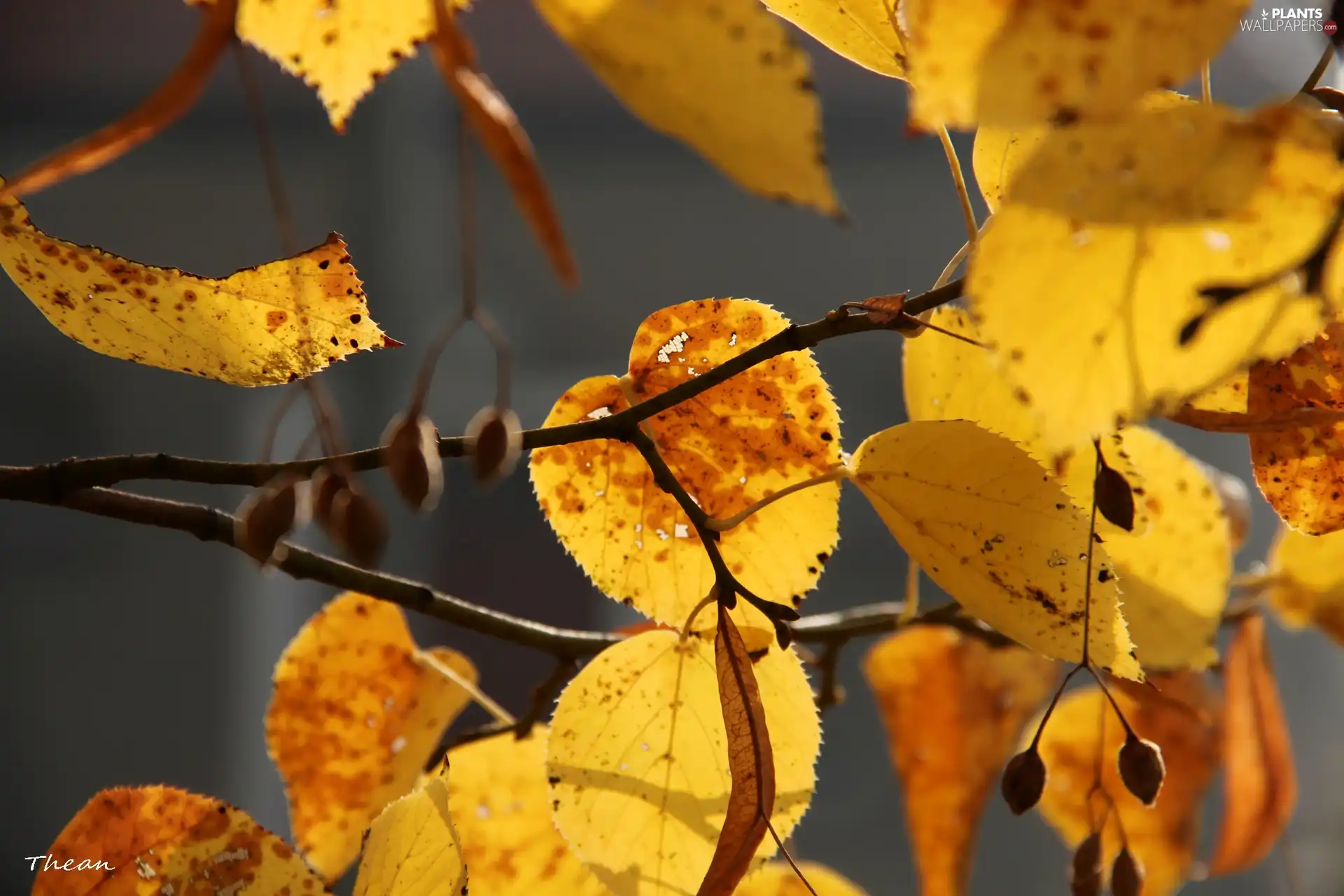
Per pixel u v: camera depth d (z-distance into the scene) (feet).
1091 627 1.87
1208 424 1.80
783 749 1.94
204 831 1.92
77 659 5.40
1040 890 4.92
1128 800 2.14
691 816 1.93
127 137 1.69
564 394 1.95
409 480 1.78
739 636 1.86
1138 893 1.97
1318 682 4.48
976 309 1.72
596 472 1.95
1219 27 1.71
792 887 2.00
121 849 1.92
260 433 5.43
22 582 5.41
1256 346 1.72
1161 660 2.01
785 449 1.94
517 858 2.02
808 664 2.14
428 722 2.06
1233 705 2.09
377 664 2.07
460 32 1.68
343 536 1.78
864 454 1.89
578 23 1.71
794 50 1.70
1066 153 1.72
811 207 1.70
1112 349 1.72
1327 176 1.71
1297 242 1.72
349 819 2.05
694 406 1.95
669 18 1.70
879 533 5.12
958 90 1.71
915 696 2.16
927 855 2.14
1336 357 1.86
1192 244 1.72
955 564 1.88
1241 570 3.52
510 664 5.25
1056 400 1.72
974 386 1.97
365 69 1.81
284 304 1.89
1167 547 2.02
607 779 1.93
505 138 1.67
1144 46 1.71
